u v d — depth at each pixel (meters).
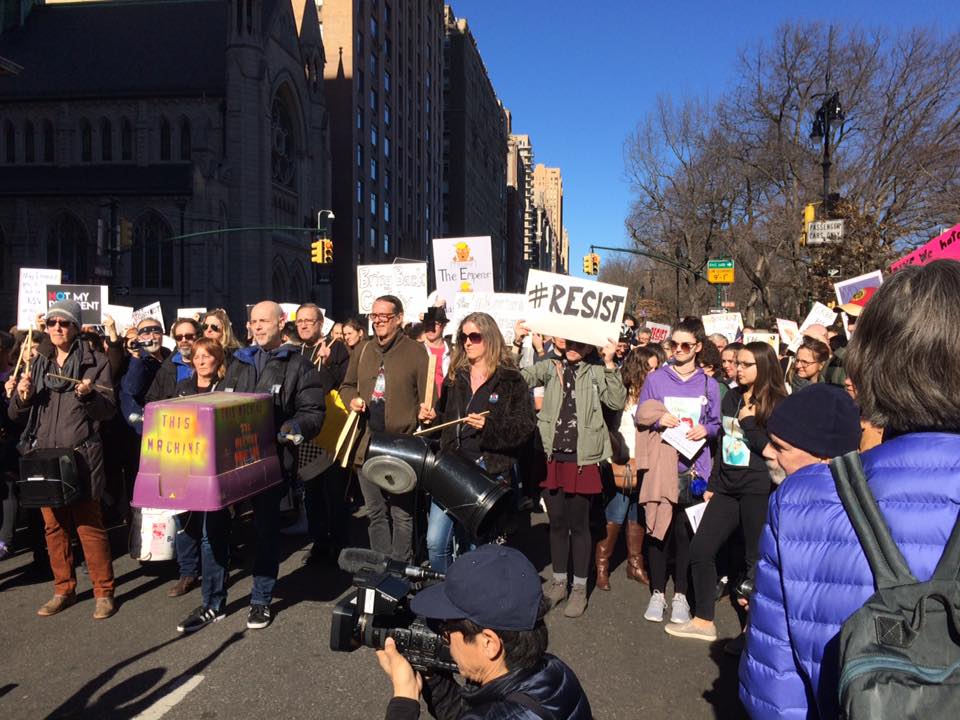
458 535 4.73
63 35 59.62
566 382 5.08
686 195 36.16
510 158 166.25
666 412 4.82
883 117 25.80
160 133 54.41
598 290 5.01
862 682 1.02
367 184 69.75
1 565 6.00
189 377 5.61
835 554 1.24
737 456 4.37
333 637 2.00
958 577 1.08
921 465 1.20
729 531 4.53
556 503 5.08
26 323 7.38
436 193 95.56
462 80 105.69
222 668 4.02
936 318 1.25
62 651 4.25
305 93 59.72
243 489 4.09
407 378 5.06
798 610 1.28
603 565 5.61
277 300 56.47
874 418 1.35
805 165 28.45
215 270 50.47
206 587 4.70
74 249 52.62
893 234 20.34
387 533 5.09
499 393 4.52
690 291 38.44
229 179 51.69
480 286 7.89
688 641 4.54
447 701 2.08
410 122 84.12
